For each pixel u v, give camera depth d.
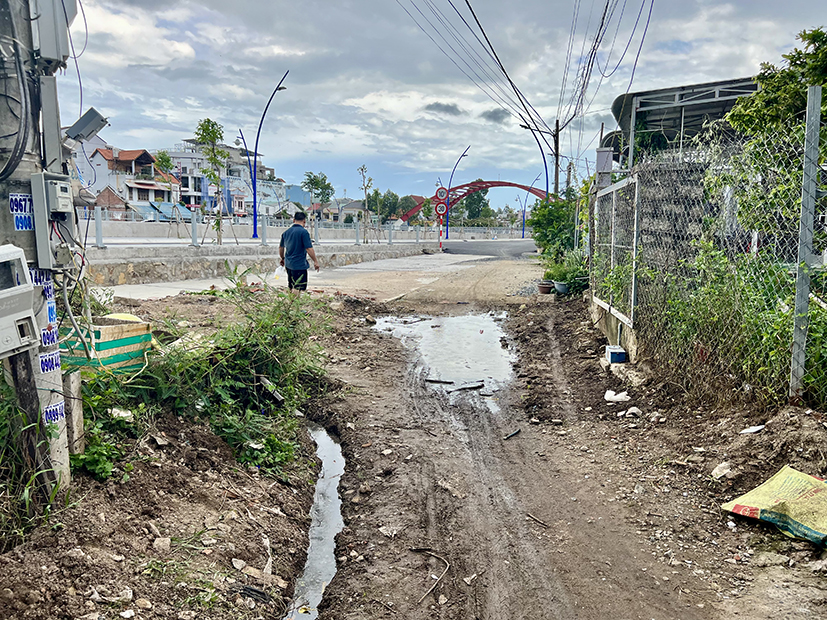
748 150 4.87
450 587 3.24
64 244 3.05
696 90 11.69
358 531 3.88
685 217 6.01
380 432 5.52
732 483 3.97
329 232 33.94
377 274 19.27
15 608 2.36
